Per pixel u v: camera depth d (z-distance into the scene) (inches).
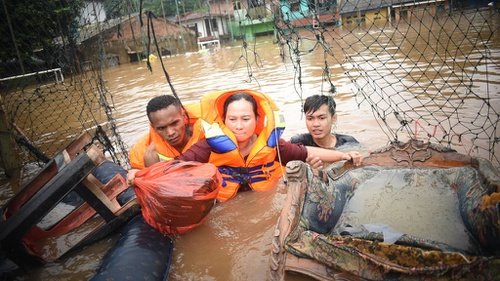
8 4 206.4
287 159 139.1
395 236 86.5
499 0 159.6
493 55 295.6
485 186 83.9
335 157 139.0
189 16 1254.3
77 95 366.9
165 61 759.1
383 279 68.4
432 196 102.5
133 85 441.1
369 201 105.9
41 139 241.4
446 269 64.4
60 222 114.3
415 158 116.3
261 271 89.6
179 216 100.3
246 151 135.9
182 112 133.0
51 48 248.7
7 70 307.7
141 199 103.5
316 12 142.6
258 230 107.5
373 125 186.5
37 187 110.2
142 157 144.3
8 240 94.9
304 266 75.7
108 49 721.6
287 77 346.9
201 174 104.3
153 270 88.7
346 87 265.4
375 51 412.8
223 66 531.5
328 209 96.8
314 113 155.3
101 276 85.4
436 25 542.6
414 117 185.6
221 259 96.5
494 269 62.1
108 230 111.1
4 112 187.6
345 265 71.6
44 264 103.4
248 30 978.1
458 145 146.7
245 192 132.6
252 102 131.0
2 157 187.9
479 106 183.6
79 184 103.3
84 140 131.5
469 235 84.6
